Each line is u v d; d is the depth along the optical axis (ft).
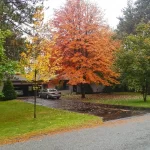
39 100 102.32
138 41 75.51
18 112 64.85
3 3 55.67
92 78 93.71
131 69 74.90
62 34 94.07
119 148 27.53
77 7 97.30
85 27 95.20
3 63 41.11
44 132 37.40
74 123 43.68
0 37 40.09
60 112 62.08
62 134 35.96
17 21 58.49
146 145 28.37
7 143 31.73
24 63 49.14
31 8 61.05
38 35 51.52
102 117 52.13
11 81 111.65
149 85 81.00
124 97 106.83
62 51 92.84
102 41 94.38
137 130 36.96
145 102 79.20
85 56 95.76
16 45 59.31
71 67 94.84
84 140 31.68
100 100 95.45
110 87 139.54
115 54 82.12
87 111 64.03
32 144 30.68
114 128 39.24
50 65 53.01
